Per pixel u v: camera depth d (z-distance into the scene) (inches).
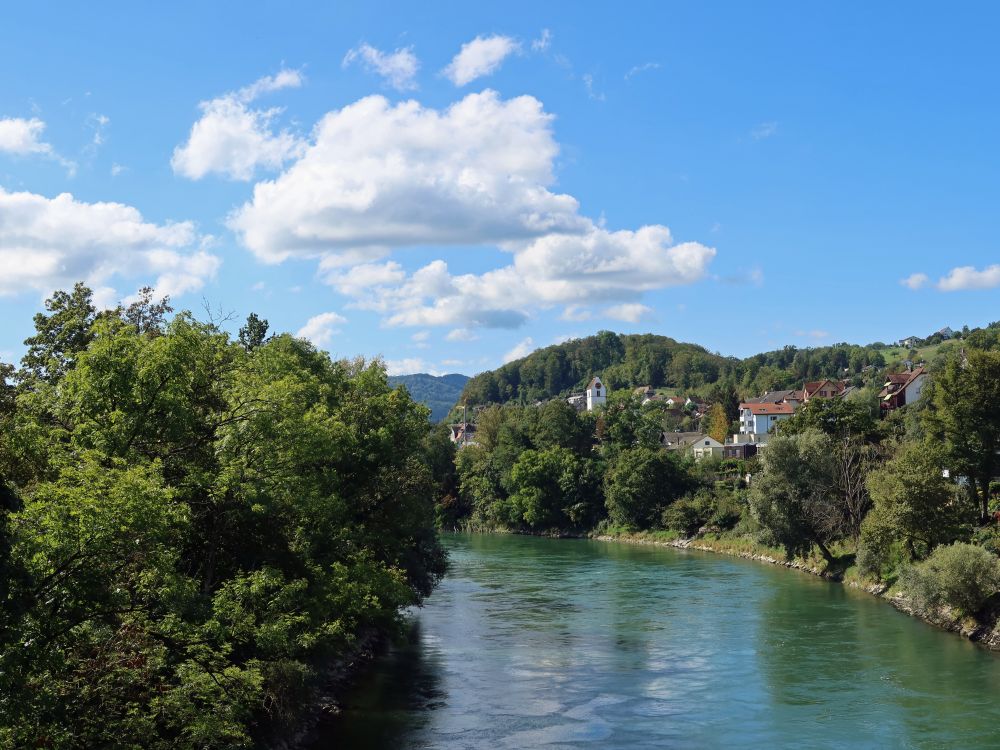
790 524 3127.5
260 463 1201.4
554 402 6697.8
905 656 1796.3
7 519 688.4
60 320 1658.5
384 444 1844.2
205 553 1199.6
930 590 2080.5
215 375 1331.2
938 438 3019.2
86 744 778.8
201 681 900.6
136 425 1006.4
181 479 1097.4
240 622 1034.7
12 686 644.7
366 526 1884.8
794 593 2699.3
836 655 1833.2
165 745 872.3
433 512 2427.4
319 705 1454.2
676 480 5118.1
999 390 2859.3
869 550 2635.3
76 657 818.2
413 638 2119.8
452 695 1585.9
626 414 6683.1
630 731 1374.3
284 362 1584.6
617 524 5295.3
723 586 2908.5
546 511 5664.4
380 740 1325.0
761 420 7824.8
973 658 1759.4
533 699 1562.5
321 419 1486.2
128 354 1039.0
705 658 1862.7
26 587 671.8
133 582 898.1
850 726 1368.1
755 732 1357.0
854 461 3260.3
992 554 2064.5
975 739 1288.1
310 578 1331.2
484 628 2247.8
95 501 706.8
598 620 2337.6
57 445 951.0
